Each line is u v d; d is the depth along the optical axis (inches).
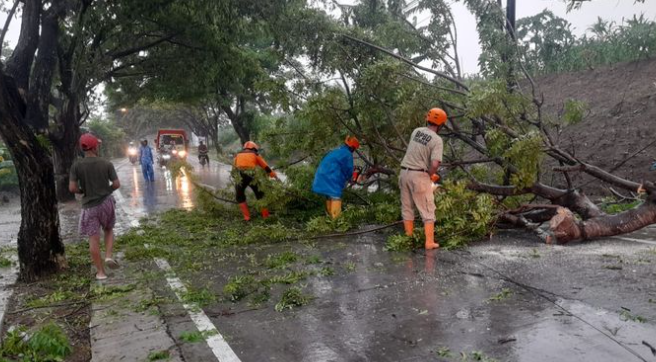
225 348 133.0
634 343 121.8
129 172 1021.8
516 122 266.4
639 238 240.1
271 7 400.2
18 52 277.9
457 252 226.4
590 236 231.9
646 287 161.9
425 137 235.0
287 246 259.0
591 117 479.8
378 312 154.3
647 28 542.9
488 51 294.5
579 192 265.0
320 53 349.1
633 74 518.3
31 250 218.1
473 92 254.5
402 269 202.5
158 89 724.7
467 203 258.8
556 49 630.5
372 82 282.0
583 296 157.1
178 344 136.9
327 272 202.1
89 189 208.5
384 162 342.3
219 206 380.2
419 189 233.8
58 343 138.5
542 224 285.3
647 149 396.5
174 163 380.5
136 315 162.7
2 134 207.3
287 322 150.0
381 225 305.0
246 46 812.0
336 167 301.6
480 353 121.0
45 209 219.5
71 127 518.9
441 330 137.1
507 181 285.3
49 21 428.8
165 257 244.4
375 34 339.0
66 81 489.1
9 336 150.2
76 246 281.0
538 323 137.7
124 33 569.0
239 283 191.3
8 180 614.5
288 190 347.9
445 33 322.3
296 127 368.8
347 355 124.9
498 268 194.7
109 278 210.5
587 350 119.5
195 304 169.9
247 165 341.1
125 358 130.2
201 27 555.5
